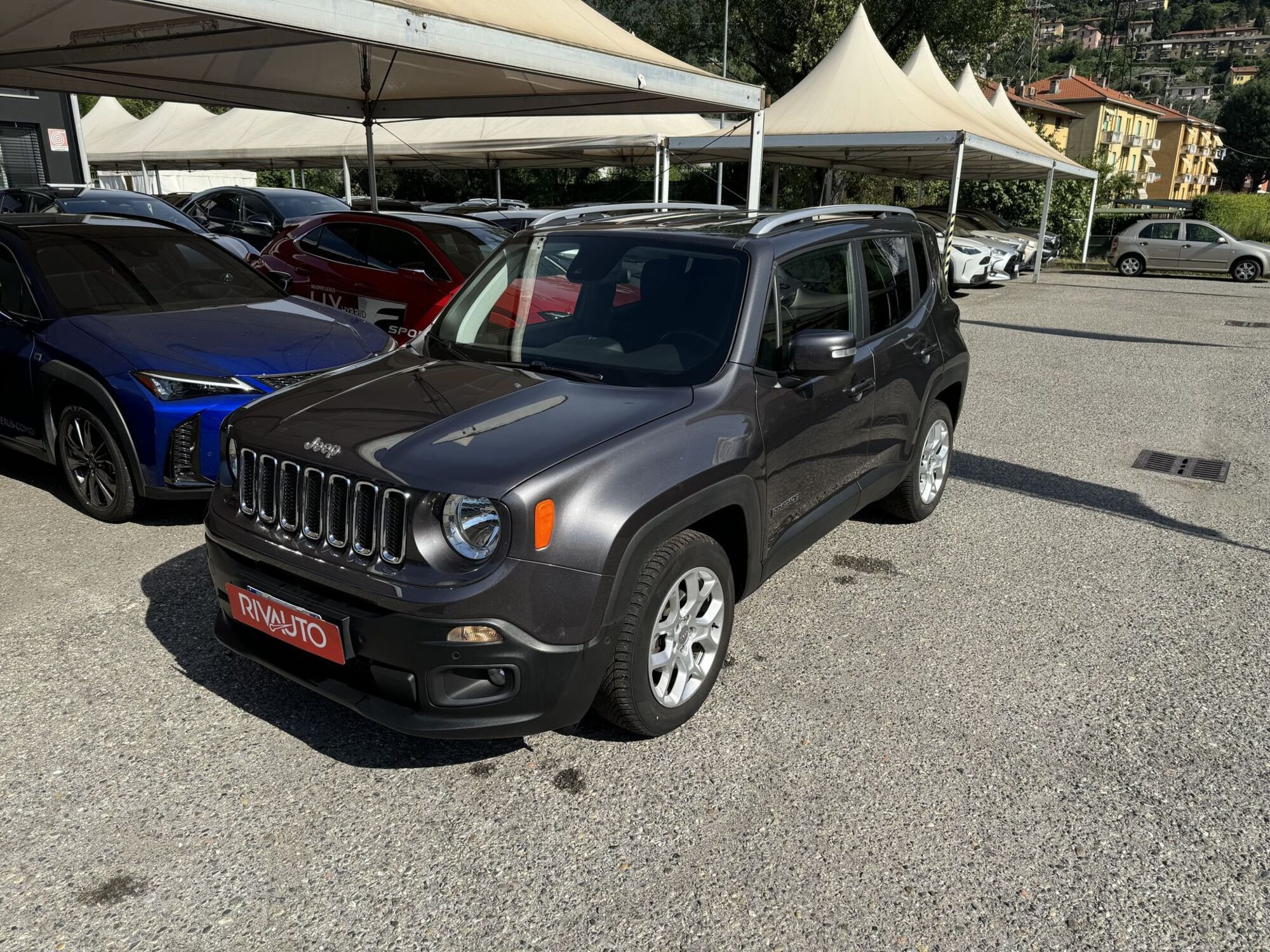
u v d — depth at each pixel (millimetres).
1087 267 27875
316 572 2693
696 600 3088
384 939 2266
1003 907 2391
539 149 15758
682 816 2730
